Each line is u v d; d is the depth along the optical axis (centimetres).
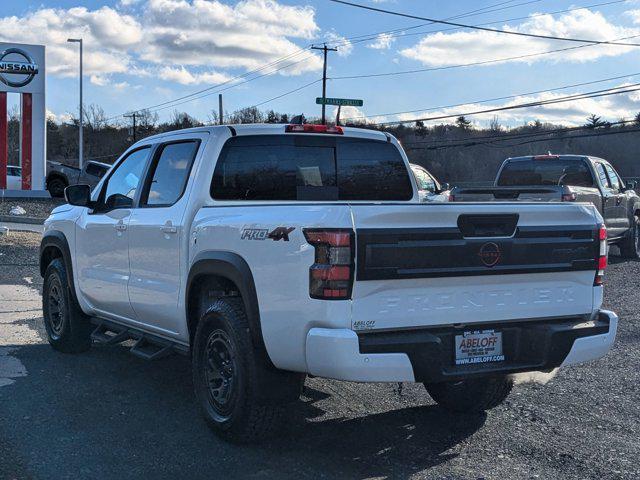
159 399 574
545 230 461
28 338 793
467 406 545
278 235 430
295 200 576
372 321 413
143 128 9400
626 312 944
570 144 7681
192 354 512
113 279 623
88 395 581
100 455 454
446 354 439
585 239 479
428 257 421
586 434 512
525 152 7906
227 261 466
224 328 472
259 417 461
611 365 698
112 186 666
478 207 437
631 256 1580
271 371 454
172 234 539
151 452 461
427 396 599
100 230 641
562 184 1407
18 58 2970
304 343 416
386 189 629
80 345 713
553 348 461
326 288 404
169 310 547
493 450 479
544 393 612
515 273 451
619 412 562
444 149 8275
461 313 440
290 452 467
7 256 1496
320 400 581
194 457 454
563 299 477
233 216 477
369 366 402
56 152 10256
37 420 517
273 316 434
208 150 541
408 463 453
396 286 418
